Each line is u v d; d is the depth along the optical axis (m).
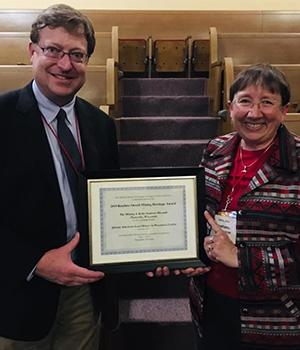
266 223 1.10
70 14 1.09
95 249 1.14
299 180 1.10
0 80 3.15
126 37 5.49
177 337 1.96
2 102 1.13
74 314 1.32
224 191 1.21
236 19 5.48
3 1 5.57
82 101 1.34
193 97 4.07
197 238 1.19
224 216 1.17
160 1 5.59
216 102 3.75
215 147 1.31
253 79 1.11
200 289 1.28
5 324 1.13
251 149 1.19
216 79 3.76
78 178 1.14
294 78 3.45
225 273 1.21
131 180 1.16
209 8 5.61
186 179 1.19
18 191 1.09
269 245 1.10
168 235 1.18
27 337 1.15
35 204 1.11
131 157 3.24
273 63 4.33
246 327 1.14
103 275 1.11
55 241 1.14
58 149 1.17
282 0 5.65
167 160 3.25
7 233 1.11
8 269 1.11
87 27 1.13
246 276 1.09
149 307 2.08
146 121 3.59
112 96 3.22
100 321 1.49
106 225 1.15
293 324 1.12
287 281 1.09
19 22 5.22
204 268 1.18
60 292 1.23
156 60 5.11
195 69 5.08
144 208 1.17
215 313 1.24
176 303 2.12
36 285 1.15
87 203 1.13
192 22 5.48
